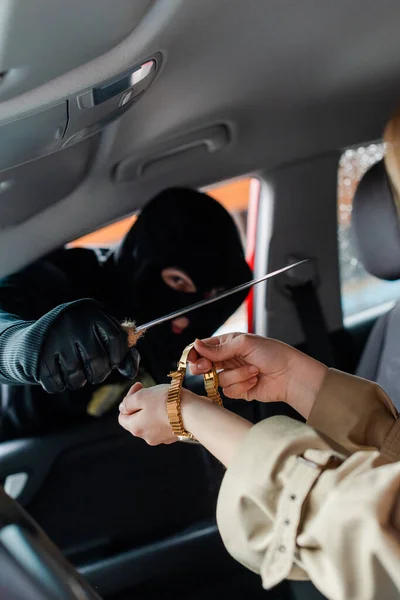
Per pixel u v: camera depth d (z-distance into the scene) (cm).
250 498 67
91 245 206
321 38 148
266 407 207
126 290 199
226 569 177
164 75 141
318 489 65
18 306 178
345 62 163
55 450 197
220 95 162
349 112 192
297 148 201
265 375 103
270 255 215
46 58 104
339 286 224
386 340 169
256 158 199
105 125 136
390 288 232
